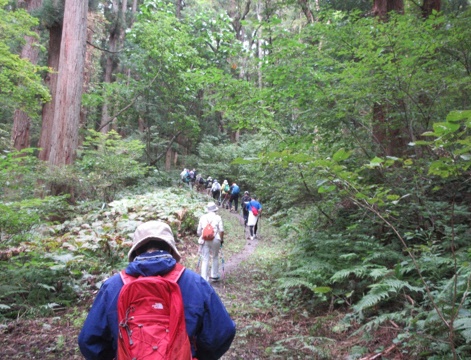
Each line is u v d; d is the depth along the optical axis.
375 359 4.30
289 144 8.11
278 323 6.05
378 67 6.79
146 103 23.75
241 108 8.59
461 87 6.85
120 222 11.67
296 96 8.73
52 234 10.95
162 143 28.72
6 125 22.38
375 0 9.48
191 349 2.07
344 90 7.04
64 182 13.39
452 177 5.84
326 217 8.71
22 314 6.02
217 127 40.56
